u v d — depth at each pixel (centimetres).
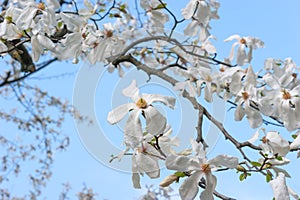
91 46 149
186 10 159
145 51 179
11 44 147
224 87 161
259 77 156
